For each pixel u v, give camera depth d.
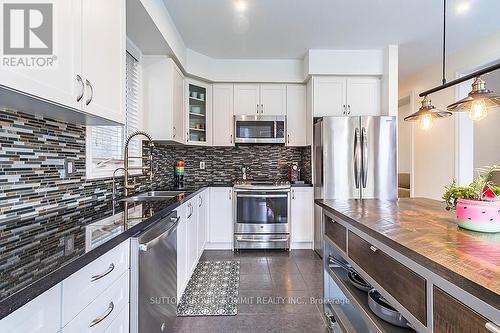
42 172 1.51
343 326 1.78
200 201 3.26
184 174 4.07
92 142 2.06
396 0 2.53
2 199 1.27
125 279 1.28
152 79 2.96
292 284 2.69
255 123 3.90
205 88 3.92
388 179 3.46
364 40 3.37
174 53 2.92
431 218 1.50
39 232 1.18
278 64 3.93
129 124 2.72
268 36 3.23
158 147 3.42
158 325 1.58
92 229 1.24
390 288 1.17
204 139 3.94
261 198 3.70
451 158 3.84
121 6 1.67
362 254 1.46
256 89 3.98
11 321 0.64
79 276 0.91
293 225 3.79
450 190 1.41
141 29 2.39
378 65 3.68
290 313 2.18
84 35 1.29
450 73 3.84
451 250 0.95
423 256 0.90
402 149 5.39
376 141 3.46
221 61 3.89
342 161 3.45
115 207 1.83
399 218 1.50
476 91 1.61
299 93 4.01
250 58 3.88
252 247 3.71
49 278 0.73
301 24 2.96
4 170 1.27
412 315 1.01
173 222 1.83
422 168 4.45
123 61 1.70
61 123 1.66
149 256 1.46
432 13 2.75
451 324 0.80
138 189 2.79
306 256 3.51
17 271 0.76
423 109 2.08
